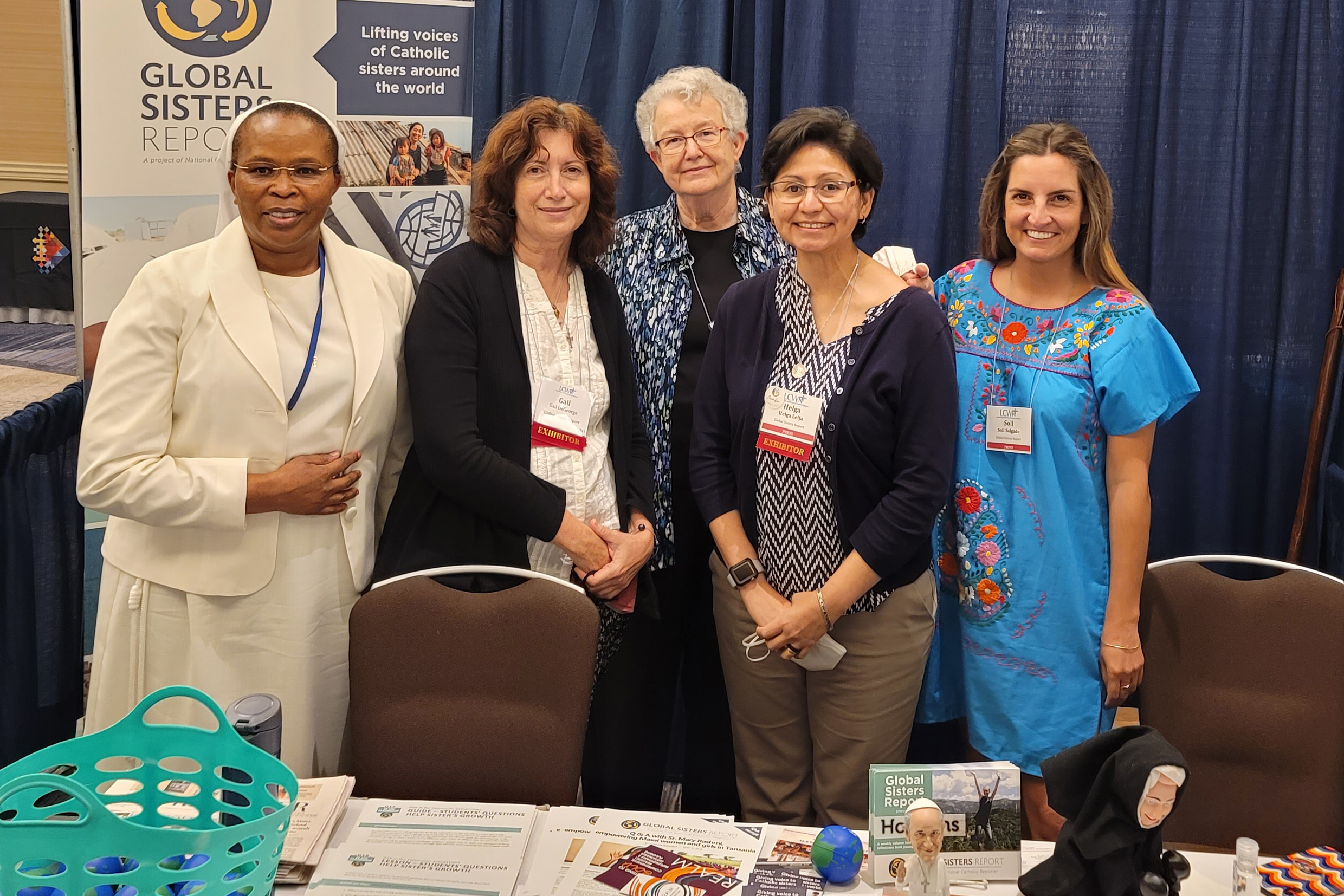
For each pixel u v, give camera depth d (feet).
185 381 6.16
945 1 8.75
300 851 4.32
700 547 8.13
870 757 6.83
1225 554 9.44
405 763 5.79
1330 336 8.85
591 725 8.55
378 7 8.07
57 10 9.32
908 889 4.02
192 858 3.59
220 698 6.40
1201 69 8.89
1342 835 5.50
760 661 6.97
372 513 6.79
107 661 6.53
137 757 3.94
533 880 4.28
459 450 6.46
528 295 6.88
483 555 6.79
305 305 6.40
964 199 9.31
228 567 6.29
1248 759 5.73
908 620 6.73
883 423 6.35
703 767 8.98
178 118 7.80
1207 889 4.25
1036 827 7.34
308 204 6.06
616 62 9.21
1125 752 3.69
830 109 6.46
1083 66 9.04
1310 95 8.85
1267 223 9.22
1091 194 6.70
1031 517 6.93
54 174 9.48
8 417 8.48
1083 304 6.88
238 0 7.79
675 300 7.79
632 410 7.41
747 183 9.33
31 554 8.71
